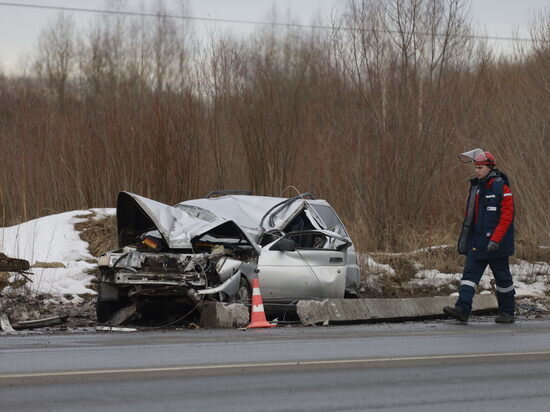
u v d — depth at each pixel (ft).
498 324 77.25
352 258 88.63
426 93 131.34
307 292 79.30
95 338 62.08
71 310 81.20
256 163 132.16
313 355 53.01
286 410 36.58
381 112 130.41
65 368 46.26
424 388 42.45
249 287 77.10
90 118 132.16
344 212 130.11
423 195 126.52
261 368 47.34
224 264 73.67
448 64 140.77
